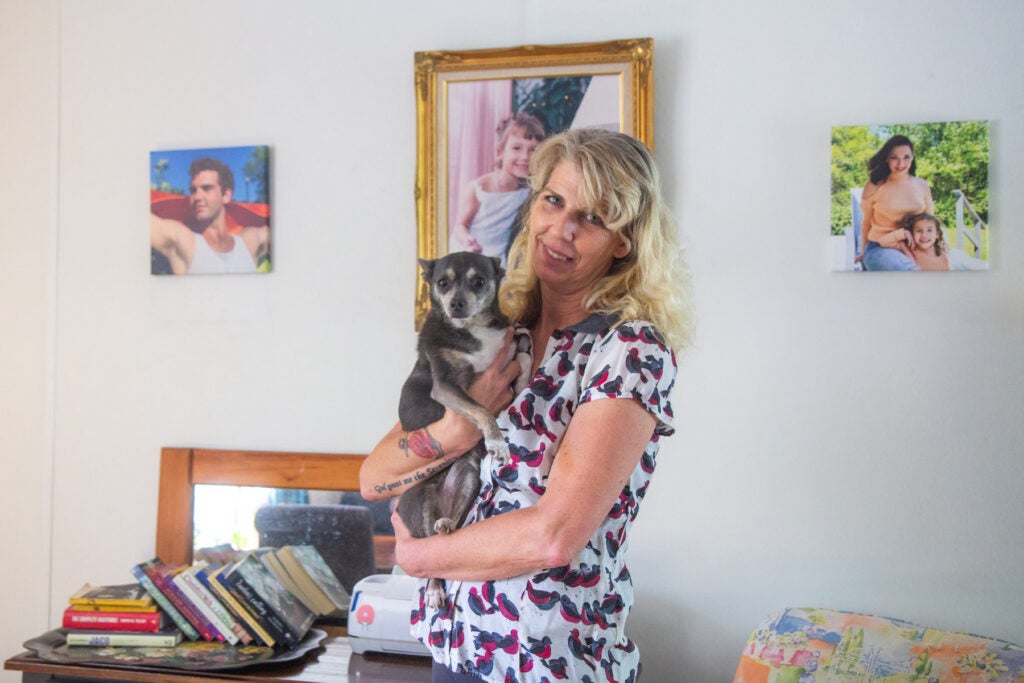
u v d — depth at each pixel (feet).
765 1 7.70
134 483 8.64
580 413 4.08
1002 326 7.34
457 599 4.33
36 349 8.82
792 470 7.63
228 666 6.73
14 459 8.82
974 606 7.36
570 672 4.09
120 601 7.31
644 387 4.02
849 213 7.52
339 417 8.33
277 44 8.48
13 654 8.79
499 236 7.97
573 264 4.34
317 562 8.14
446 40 8.22
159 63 8.67
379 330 8.29
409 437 4.80
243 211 8.43
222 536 8.34
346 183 8.36
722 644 7.69
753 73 7.72
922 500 7.44
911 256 7.41
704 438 7.73
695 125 7.79
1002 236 7.34
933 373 7.43
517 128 7.95
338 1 8.38
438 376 4.80
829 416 7.59
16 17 8.83
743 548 7.68
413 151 8.25
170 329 8.62
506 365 4.85
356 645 7.13
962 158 7.36
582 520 3.88
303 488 8.25
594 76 7.84
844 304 7.57
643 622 7.79
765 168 7.69
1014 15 7.36
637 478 4.33
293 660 7.00
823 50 7.63
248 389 8.48
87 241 8.78
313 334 8.39
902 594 7.46
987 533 7.34
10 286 8.82
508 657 4.12
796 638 6.70
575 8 8.00
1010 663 6.04
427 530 4.70
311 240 8.41
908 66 7.52
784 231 7.66
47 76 8.82
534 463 4.25
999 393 7.34
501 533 4.01
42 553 8.75
